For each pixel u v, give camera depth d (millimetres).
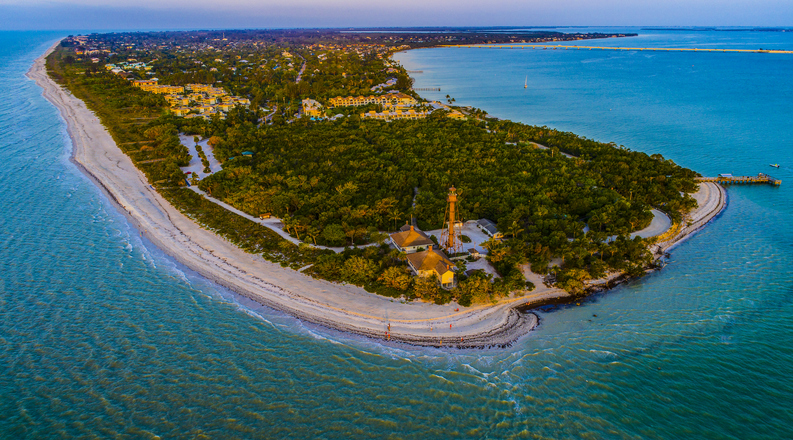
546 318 104000
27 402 78625
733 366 87375
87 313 102625
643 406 79750
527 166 184750
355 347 94375
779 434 73688
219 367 88062
